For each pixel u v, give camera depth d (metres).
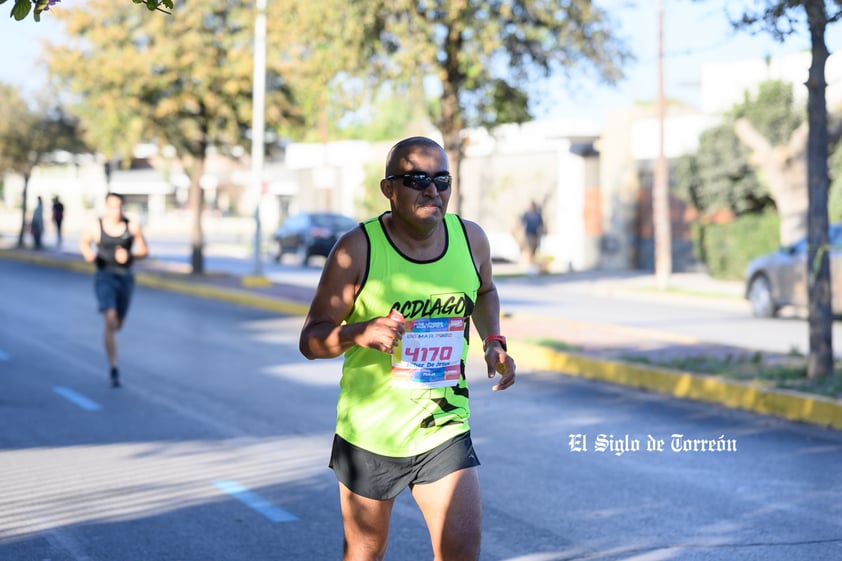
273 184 77.69
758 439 10.19
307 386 13.23
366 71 19.22
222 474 8.85
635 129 38.19
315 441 10.14
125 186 88.50
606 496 8.15
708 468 9.05
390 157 4.71
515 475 8.80
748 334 19.02
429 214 4.62
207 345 17.08
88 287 28.03
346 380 4.78
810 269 12.20
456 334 4.77
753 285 22.61
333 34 18.75
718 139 32.28
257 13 25.00
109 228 13.01
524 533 7.20
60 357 15.62
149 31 27.36
